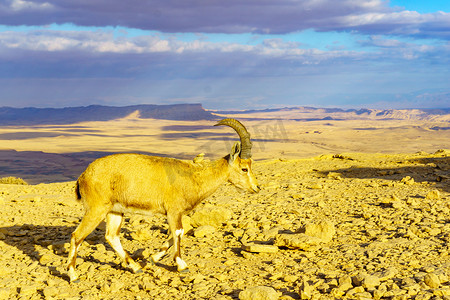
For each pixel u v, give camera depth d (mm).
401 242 8383
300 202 14500
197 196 7973
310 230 9414
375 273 6578
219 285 6832
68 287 7227
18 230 11797
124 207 7672
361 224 10484
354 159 28516
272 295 5867
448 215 10734
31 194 19766
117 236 8102
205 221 11406
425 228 9164
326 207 13219
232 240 9789
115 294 6820
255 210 13461
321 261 7645
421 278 6215
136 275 7793
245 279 7031
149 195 7555
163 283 7293
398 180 17672
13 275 7918
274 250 8570
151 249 9477
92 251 9555
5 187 22609
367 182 17969
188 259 8469
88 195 7496
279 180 21328
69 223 12750
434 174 18219
